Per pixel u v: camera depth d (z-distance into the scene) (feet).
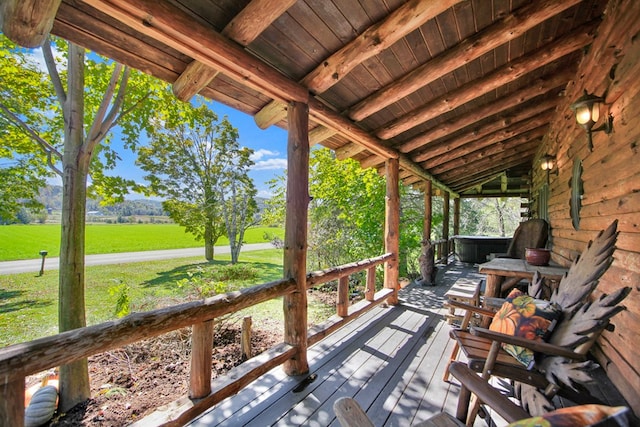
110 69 12.71
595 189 8.39
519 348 5.74
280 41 6.36
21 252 44.75
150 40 5.53
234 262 39.50
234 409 6.23
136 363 10.69
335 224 25.14
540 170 19.04
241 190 41.93
